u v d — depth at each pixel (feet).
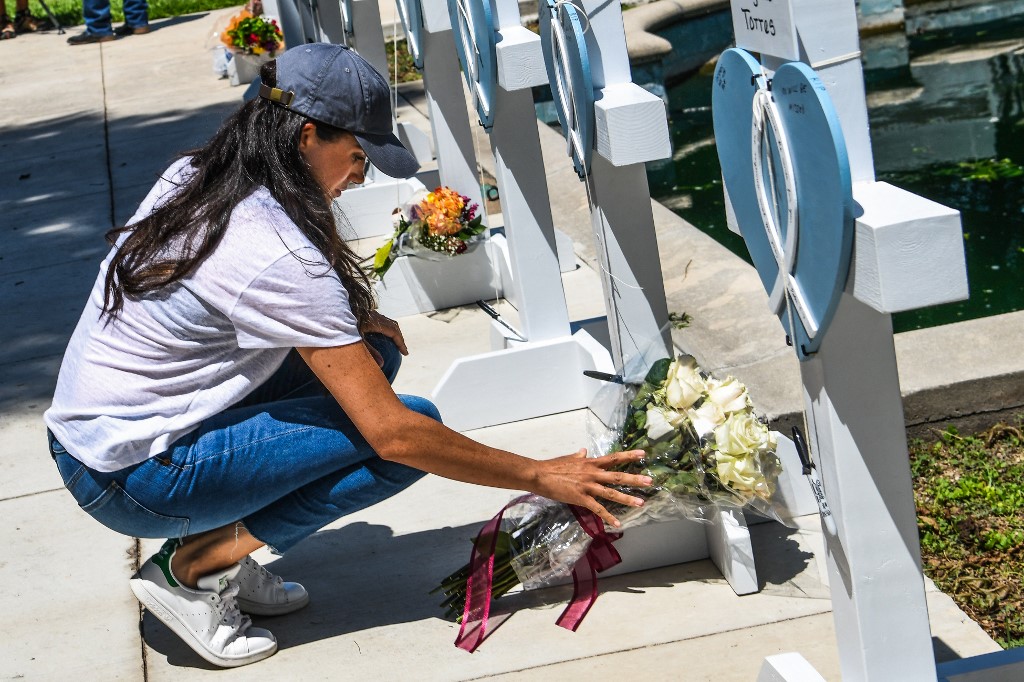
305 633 8.13
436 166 19.06
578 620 7.98
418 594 8.47
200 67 31.50
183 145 23.45
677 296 12.85
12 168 23.47
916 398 10.44
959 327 11.37
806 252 5.34
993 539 9.02
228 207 6.52
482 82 10.94
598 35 8.69
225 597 7.76
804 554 8.50
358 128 6.79
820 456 5.88
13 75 33.40
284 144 6.68
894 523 5.76
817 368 5.61
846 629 6.13
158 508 7.14
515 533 8.04
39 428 11.99
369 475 7.42
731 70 5.94
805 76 4.87
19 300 15.90
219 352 6.89
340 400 6.72
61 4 44.52
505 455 7.01
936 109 24.25
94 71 32.73
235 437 7.08
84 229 18.85
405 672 7.61
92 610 8.64
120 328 6.89
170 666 7.88
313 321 6.51
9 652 8.20
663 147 8.23
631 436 7.54
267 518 7.48
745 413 7.32
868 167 5.29
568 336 11.46
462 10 11.23
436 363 12.68
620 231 9.20
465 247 14.10
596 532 7.80
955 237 4.72
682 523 8.50
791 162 5.29
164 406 6.94
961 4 33.30
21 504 10.40
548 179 18.57
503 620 8.11
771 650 7.45
